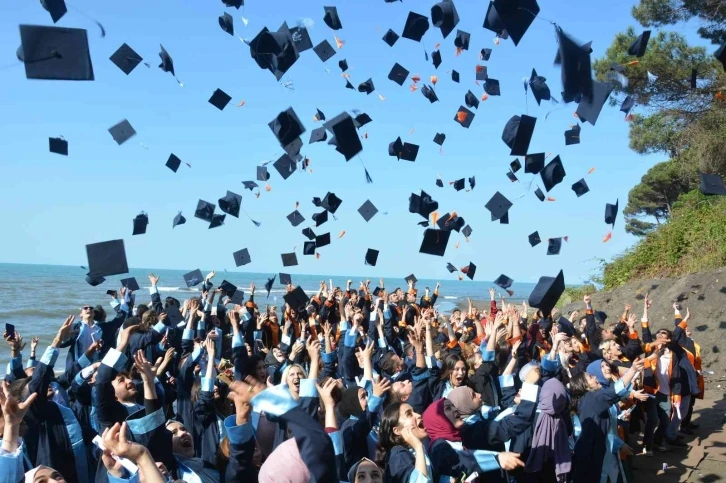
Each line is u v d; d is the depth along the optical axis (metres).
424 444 4.31
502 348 7.14
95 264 4.75
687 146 17.19
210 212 9.65
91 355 6.45
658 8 15.91
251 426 3.66
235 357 7.16
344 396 4.64
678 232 18.06
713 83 15.72
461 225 6.72
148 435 3.81
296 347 6.90
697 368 8.93
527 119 5.29
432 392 5.64
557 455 5.20
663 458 8.04
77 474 4.82
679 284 15.33
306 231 11.84
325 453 2.44
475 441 4.65
